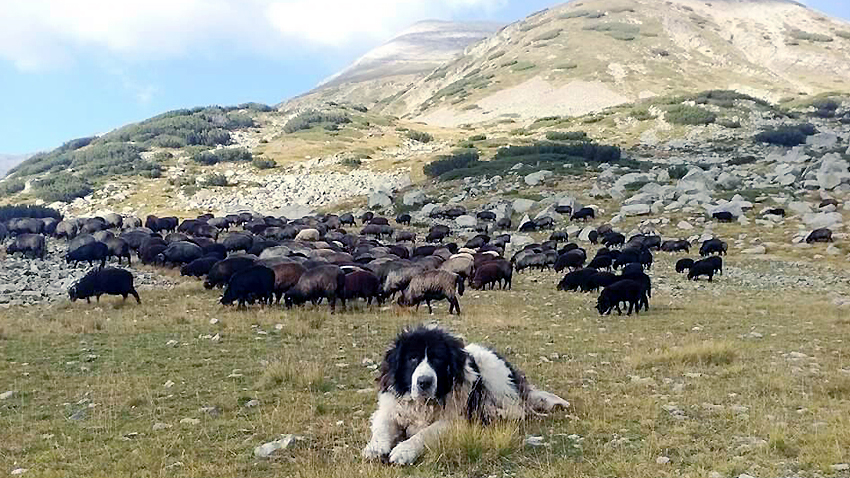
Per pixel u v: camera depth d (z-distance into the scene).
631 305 18.95
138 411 8.51
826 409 7.82
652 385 9.45
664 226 43.72
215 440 7.14
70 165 91.19
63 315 17.34
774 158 62.69
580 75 149.12
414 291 18.69
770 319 17.69
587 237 42.66
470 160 73.69
